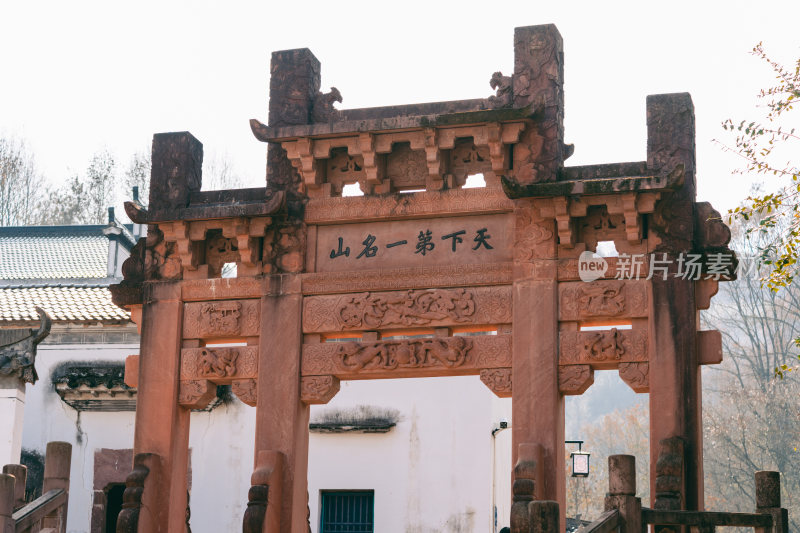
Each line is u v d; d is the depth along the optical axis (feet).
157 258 49.47
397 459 69.72
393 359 45.83
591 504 153.69
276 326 47.32
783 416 118.83
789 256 42.42
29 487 72.28
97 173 129.29
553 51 46.50
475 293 45.57
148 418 47.62
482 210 46.14
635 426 156.97
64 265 93.91
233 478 70.49
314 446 71.05
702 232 43.75
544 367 43.86
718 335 42.75
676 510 38.60
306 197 48.42
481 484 68.18
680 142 44.57
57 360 74.28
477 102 46.93
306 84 48.88
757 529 39.83
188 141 50.29
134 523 45.16
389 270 46.65
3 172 125.80
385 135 47.09
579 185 43.60
